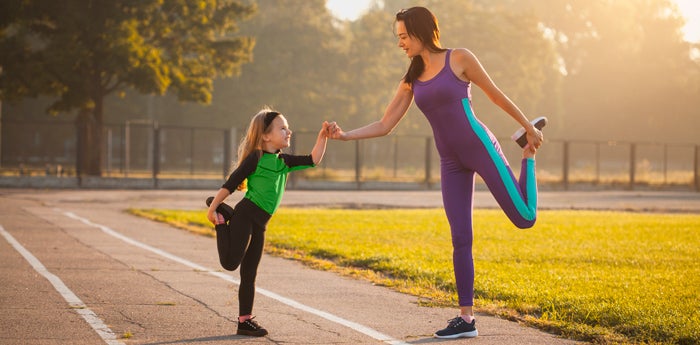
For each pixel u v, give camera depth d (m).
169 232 18.36
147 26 51.97
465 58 7.29
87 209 25.73
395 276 11.73
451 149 7.46
